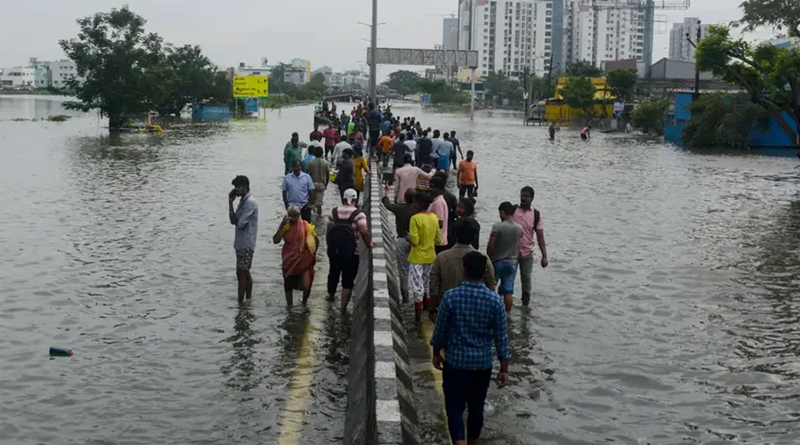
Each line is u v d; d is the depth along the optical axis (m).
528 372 9.66
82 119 85.12
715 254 16.91
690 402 8.82
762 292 13.73
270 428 7.89
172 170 31.80
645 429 8.08
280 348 10.30
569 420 8.26
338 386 9.01
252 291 13.12
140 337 10.71
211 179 28.64
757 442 7.80
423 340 10.64
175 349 10.23
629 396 8.96
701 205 24.77
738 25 53.72
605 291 13.64
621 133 78.88
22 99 199.25
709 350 10.61
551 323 11.70
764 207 24.48
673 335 11.24
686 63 116.19
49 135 55.69
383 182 25.56
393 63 92.38
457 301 6.94
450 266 9.54
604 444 7.71
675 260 16.22
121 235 17.81
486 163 39.28
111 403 8.48
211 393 8.77
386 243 14.59
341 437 7.69
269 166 33.59
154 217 20.28
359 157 21.31
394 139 33.16
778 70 51.16
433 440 7.56
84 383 9.05
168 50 92.75
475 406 7.16
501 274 11.66
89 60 65.62
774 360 10.23
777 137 54.91
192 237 17.62
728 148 56.03
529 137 65.06
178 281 13.76
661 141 63.59
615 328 11.54
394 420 6.41
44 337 10.66
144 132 61.00
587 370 9.77
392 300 10.51
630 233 19.34
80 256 15.60
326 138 33.88
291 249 12.12
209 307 12.16
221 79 99.00
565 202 24.92
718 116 55.69
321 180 20.11
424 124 86.50
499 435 7.83
